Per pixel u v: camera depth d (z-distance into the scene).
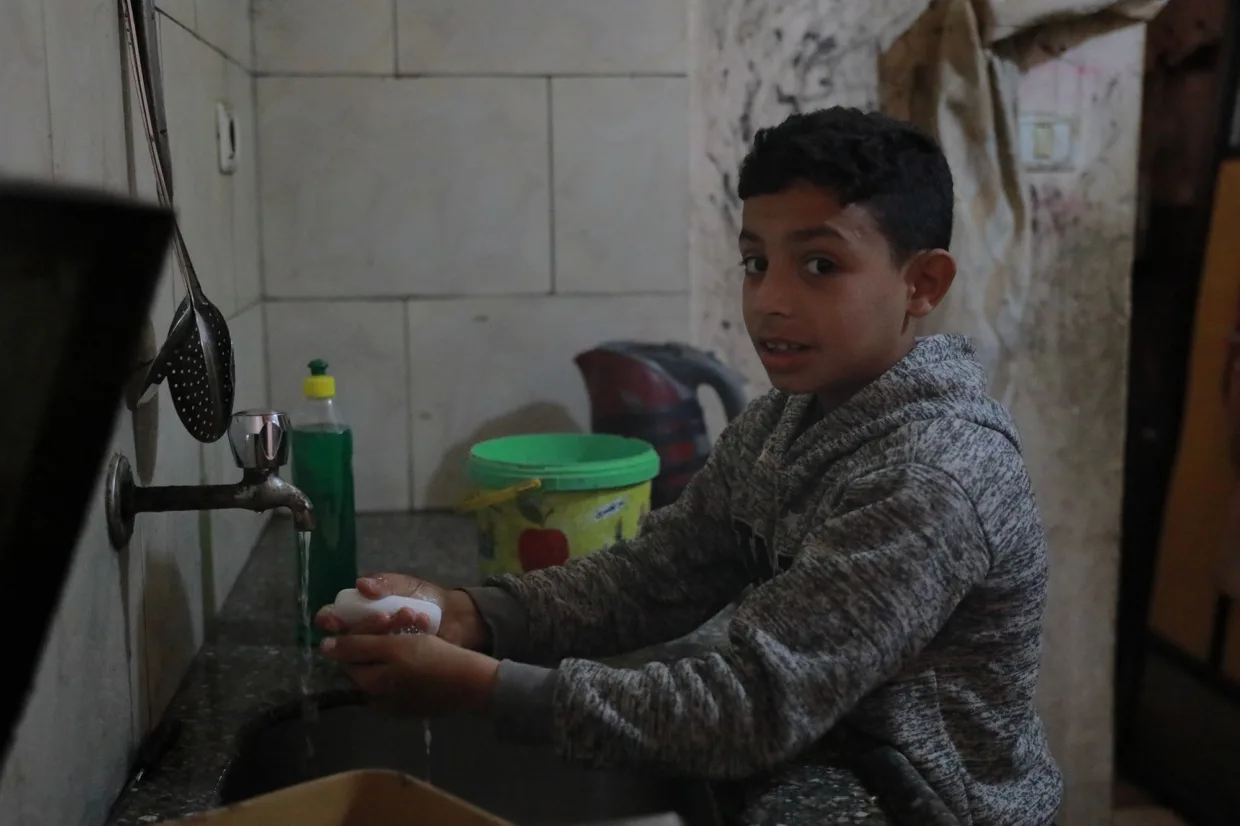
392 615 0.87
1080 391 1.81
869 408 0.87
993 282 1.66
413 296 1.58
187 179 1.07
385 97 1.53
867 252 0.84
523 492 1.15
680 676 0.77
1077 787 1.92
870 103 1.69
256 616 1.15
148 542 0.88
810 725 0.74
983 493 0.80
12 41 0.60
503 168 1.56
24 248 0.35
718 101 1.65
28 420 0.40
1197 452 2.16
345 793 0.64
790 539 0.89
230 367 0.92
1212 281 2.10
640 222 1.60
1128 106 1.74
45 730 0.63
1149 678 2.32
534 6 1.53
